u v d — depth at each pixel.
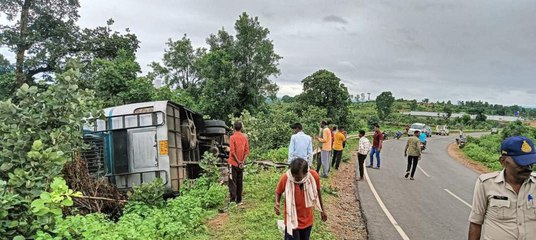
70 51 30.95
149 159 10.16
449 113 98.69
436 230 8.79
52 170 5.50
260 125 21.16
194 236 7.18
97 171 9.81
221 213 9.19
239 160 9.64
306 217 5.46
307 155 10.24
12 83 27.11
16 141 5.75
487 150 32.50
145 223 7.42
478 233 3.72
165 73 47.59
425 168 20.70
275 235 7.02
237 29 43.97
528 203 3.39
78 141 7.62
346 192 13.02
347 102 44.75
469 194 13.47
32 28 29.53
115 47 32.03
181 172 11.30
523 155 3.34
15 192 5.09
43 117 6.73
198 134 14.03
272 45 44.47
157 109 10.32
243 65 44.50
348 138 36.09
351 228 8.83
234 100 40.03
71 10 30.97
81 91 7.77
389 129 62.91
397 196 12.55
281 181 5.56
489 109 132.25
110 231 6.65
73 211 7.68
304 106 42.16
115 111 10.46
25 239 5.07
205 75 40.97
